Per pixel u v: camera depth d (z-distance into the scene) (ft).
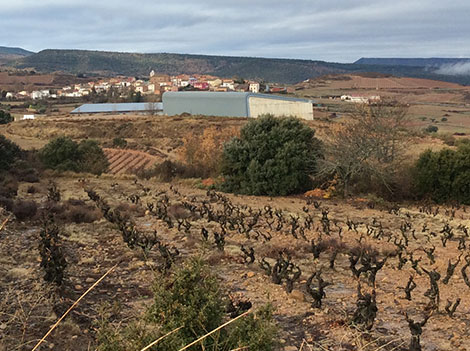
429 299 47.88
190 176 165.68
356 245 74.64
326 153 137.28
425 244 78.13
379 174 128.98
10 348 29.43
